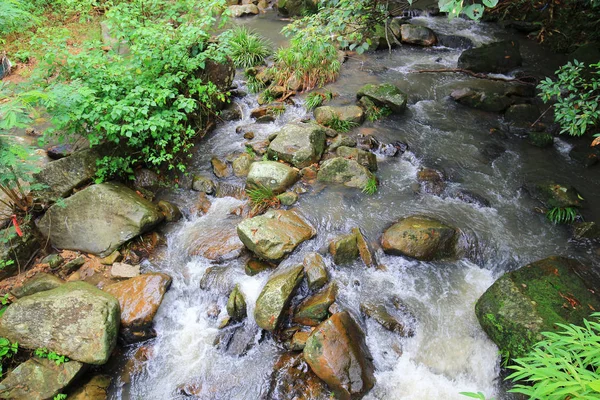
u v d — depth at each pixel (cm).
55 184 539
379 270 479
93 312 409
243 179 603
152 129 512
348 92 790
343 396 373
